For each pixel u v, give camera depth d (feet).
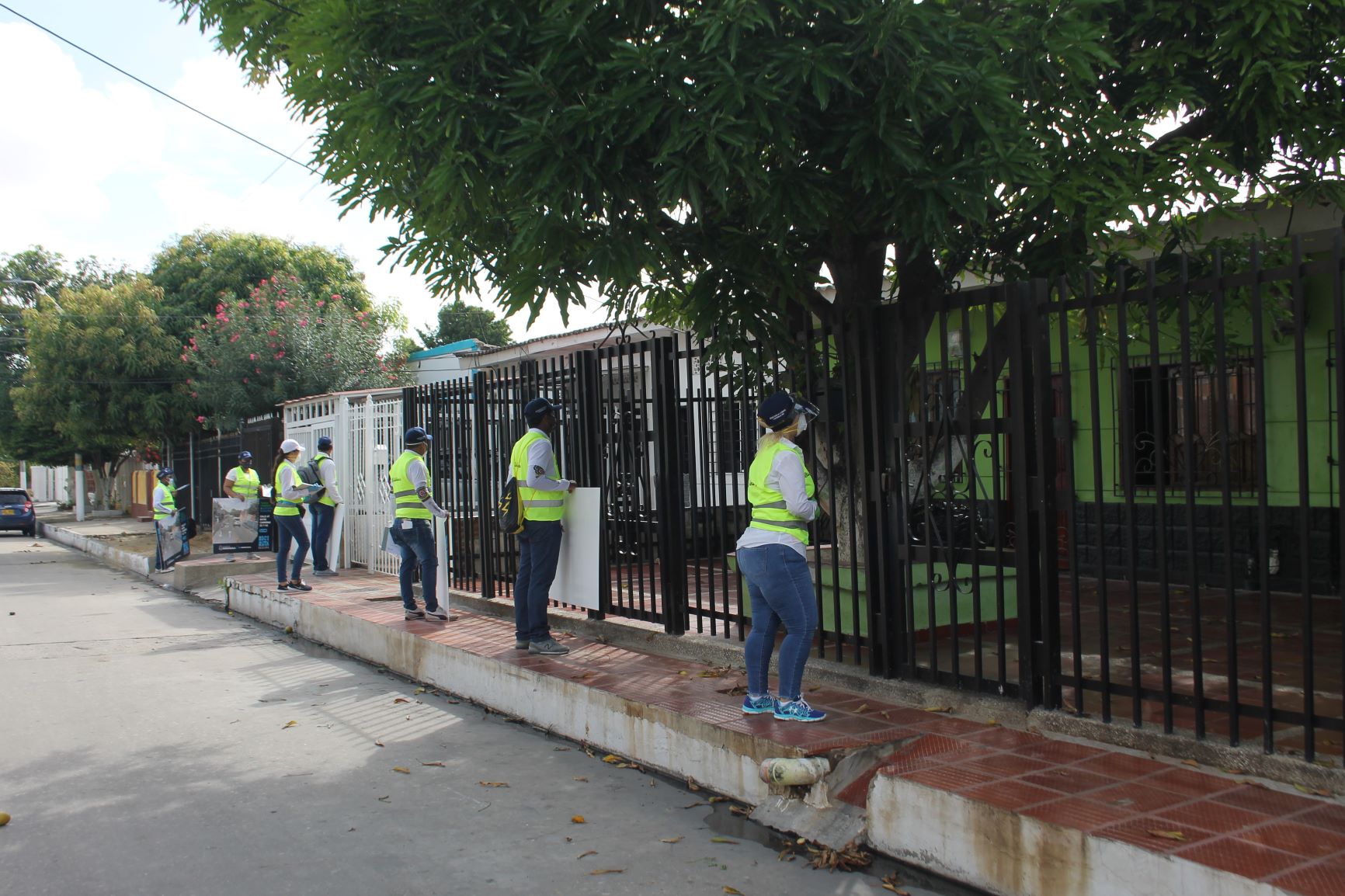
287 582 37.93
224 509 50.16
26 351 110.73
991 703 16.99
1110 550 32.81
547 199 17.02
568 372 27.61
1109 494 32.83
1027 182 17.39
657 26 17.01
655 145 17.07
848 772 15.19
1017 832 12.20
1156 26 20.65
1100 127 19.04
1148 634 23.47
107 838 15.12
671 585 24.00
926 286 22.68
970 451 17.26
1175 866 10.74
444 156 17.01
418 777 18.12
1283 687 18.33
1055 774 13.75
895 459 18.70
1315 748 13.83
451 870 13.84
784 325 20.10
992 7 17.04
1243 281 13.44
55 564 67.05
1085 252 21.74
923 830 13.33
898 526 18.79
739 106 15.33
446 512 31.01
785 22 16.03
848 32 15.93
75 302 90.74
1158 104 19.99
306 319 74.33
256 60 23.39
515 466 24.08
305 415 53.62
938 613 22.35
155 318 89.04
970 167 16.55
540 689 21.49
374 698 24.70
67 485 162.81
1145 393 31.96
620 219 17.93
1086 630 23.98
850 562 20.34
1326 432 28.25
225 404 71.97
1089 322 15.69
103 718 22.54
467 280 21.62
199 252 95.09
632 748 18.79
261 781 17.90
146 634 35.42
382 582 40.45
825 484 22.70
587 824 15.64
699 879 13.47
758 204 17.49
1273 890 10.00
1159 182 19.51
